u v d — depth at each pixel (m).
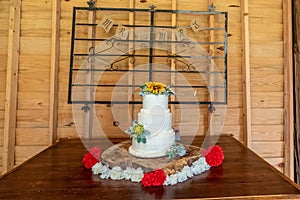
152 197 0.91
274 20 1.95
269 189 0.98
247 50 1.87
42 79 1.83
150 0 1.91
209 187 1.00
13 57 1.76
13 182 1.03
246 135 1.87
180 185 1.02
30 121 1.82
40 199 0.88
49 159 1.36
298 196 0.92
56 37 1.80
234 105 1.93
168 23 1.90
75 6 1.86
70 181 1.05
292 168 1.88
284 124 1.93
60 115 1.85
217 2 1.94
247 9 1.89
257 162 1.31
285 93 1.93
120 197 0.91
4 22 1.81
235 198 0.91
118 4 1.89
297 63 1.90
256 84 1.93
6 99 1.74
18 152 1.80
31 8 1.84
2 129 1.78
